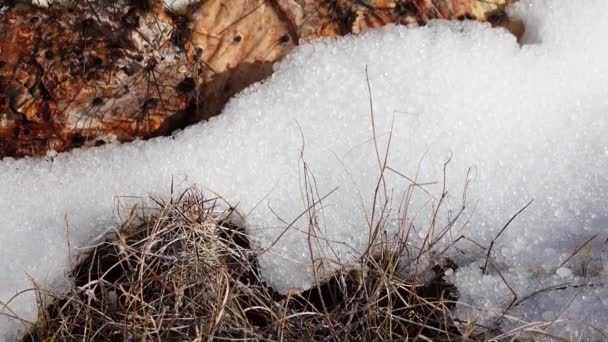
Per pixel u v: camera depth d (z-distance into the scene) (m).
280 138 0.58
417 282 0.56
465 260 0.57
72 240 0.56
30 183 0.58
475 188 0.57
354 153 0.57
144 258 0.55
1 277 0.56
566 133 0.58
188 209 0.56
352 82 0.58
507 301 0.55
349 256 0.56
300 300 0.57
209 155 0.58
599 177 0.57
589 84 0.58
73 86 0.58
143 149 0.58
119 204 0.57
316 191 0.56
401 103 0.58
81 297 0.56
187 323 0.55
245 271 0.57
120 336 0.55
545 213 0.56
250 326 0.54
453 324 0.55
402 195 0.57
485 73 0.58
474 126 0.57
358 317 0.55
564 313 0.54
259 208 0.57
